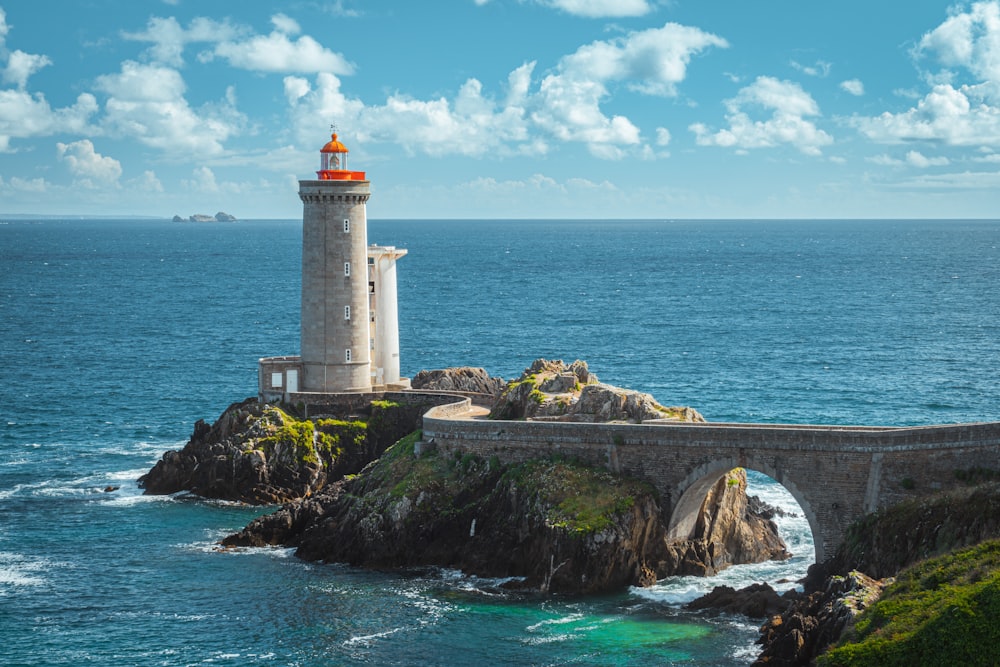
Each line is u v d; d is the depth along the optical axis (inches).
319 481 4303.6
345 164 4626.0
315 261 4566.9
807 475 3159.5
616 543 3211.1
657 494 3353.8
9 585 3297.2
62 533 3789.4
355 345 4608.8
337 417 4530.0
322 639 2903.5
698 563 3346.5
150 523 3919.8
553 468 3437.5
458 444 3661.4
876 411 5516.7
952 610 2421.3
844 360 7155.5
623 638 2878.9
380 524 3511.3
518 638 2893.7
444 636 2913.4
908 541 2876.5
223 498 4222.4
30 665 2768.2
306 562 3526.1
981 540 2721.5
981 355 7278.5
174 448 4953.3
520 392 3870.6
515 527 3376.0
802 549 3580.2
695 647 2817.4
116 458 4776.1
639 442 3385.8
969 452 2950.3
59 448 4938.5
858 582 2746.1
